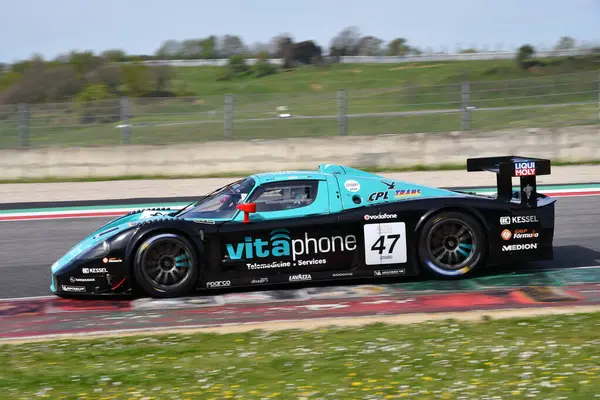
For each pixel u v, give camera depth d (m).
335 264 19.86
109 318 17.86
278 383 12.16
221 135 50.25
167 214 20.44
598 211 30.83
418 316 16.61
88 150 47.56
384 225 19.86
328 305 18.28
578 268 21.48
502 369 12.36
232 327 16.28
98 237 19.86
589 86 51.31
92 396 11.87
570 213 30.73
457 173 43.56
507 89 51.34
